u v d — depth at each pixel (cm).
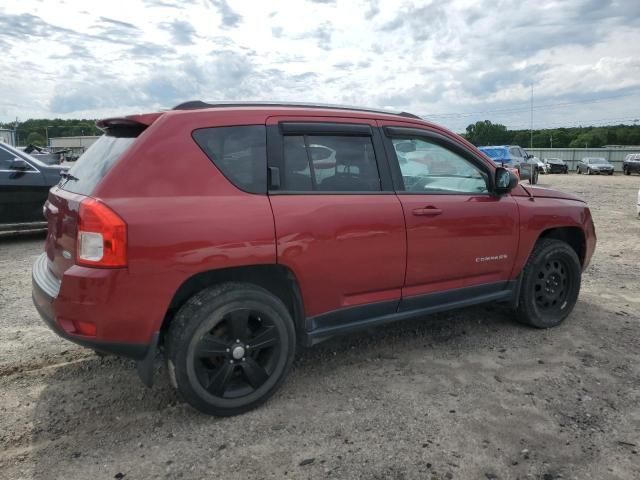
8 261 711
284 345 324
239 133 315
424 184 389
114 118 312
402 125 383
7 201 811
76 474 259
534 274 442
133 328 279
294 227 316
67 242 289
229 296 300
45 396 336
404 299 374
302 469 263
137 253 272
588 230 487
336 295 342
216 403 303
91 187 288
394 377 364
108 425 303
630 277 644
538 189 468
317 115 346
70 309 275
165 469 262
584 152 5719
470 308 514
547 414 315
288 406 324
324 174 341
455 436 291
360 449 279
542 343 426
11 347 414
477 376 365
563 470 263
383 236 353
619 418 311
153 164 288
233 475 258
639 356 402
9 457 272
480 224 402
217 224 292
